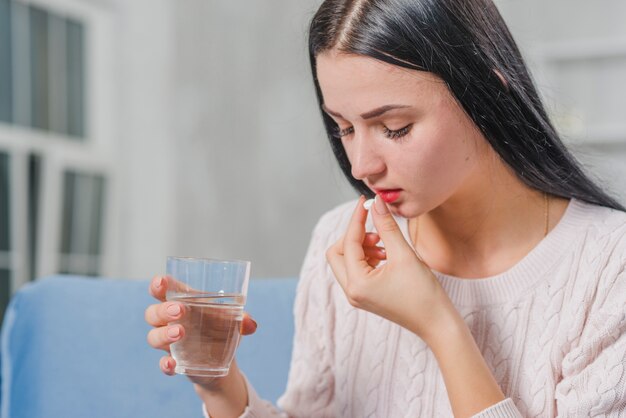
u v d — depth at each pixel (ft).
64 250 15.44
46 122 15.06
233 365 4.43
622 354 3.95
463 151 3.78
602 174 5.52
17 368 5.44
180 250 17.47
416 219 4.68
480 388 3.79
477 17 3.81
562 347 4.17
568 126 15.31
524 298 4.28
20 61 14.43
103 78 16.46
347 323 4.72
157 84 17.19
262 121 18.40
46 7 14.99
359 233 4.07
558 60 18.97
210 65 17.76
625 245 4.16
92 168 16.14
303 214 18.83
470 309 4.35
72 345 5.43
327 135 4.42
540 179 4.21
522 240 4.38
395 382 4.52
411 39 3.58
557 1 18.90
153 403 5.34
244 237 18.28
